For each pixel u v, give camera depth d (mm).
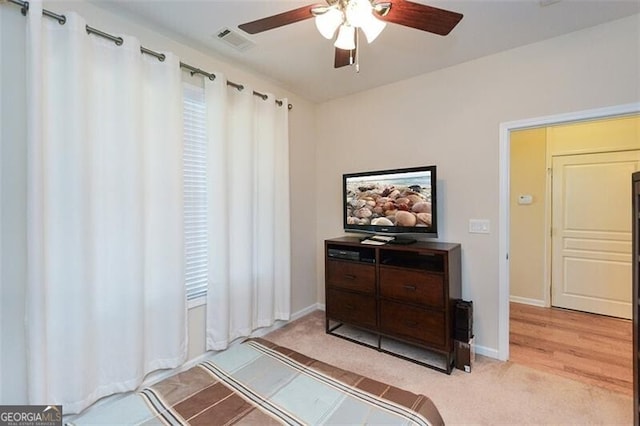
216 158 2498
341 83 3186
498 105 2574
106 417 1216
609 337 2975
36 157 1565
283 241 3193
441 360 2582
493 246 2619
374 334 3107
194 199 2506
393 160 3195
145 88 2088
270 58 2629
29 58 1554
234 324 2738
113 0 1858
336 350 2777
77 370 1728
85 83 1732
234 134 2734
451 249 2461
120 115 1912
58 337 1698
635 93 2059
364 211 3125
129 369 1969
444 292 2395
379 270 2738
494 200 2609
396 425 1144
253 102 2887
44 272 1613
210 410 1248
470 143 2721
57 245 1691
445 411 1935
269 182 3014
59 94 1686
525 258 4000
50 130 1676
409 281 2566
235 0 1881
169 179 2168
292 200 3494
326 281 3133
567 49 2273
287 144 3191
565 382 2238
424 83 2967
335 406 1265
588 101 2207
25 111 1624
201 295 2516
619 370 2391
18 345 1634
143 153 2023
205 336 2543
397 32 2232
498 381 2262
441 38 2322
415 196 2777
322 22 1509
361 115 3428
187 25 2141
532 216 3947
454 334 2455
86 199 1741
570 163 3695
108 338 1906
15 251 1619
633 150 3354
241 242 2750
